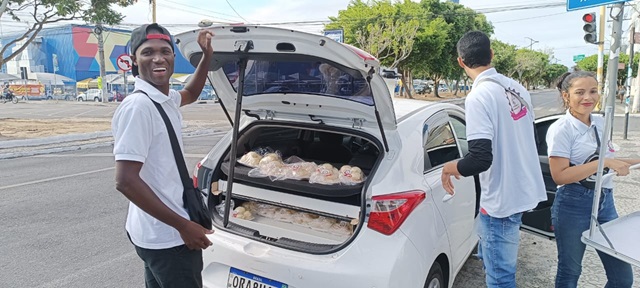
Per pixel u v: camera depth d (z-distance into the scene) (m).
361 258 2.14
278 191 2.67
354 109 2.53
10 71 53.78
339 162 3.19
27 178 7.04
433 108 3.16
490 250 2.25
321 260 2.21
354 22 27.70
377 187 2.27
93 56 47.66
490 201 2.21
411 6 29.45
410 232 2.21
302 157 3.29
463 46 2.20
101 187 6.41
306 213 2.68
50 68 49.59
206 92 42.84
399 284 2.10
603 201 2.50
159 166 1.81
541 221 3.43
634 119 17.47
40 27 14.12
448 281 2.70
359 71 2.12
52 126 15.13
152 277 2.14
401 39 27.09
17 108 26.88
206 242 1.88
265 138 3.23
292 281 2.24
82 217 4.99
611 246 1.93
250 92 2.82
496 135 2.11
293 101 2.73
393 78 2.97
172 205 1.85
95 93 37.94
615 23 1.90
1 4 11.96
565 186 2.53
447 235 2.58
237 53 2.32
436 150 2.93
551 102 31.77
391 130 2.60
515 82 2.26
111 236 4.39
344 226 2.52
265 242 2.42
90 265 3.71
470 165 1.99
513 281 2.24
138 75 1.93
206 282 2.53
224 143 3.02
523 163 2.16
